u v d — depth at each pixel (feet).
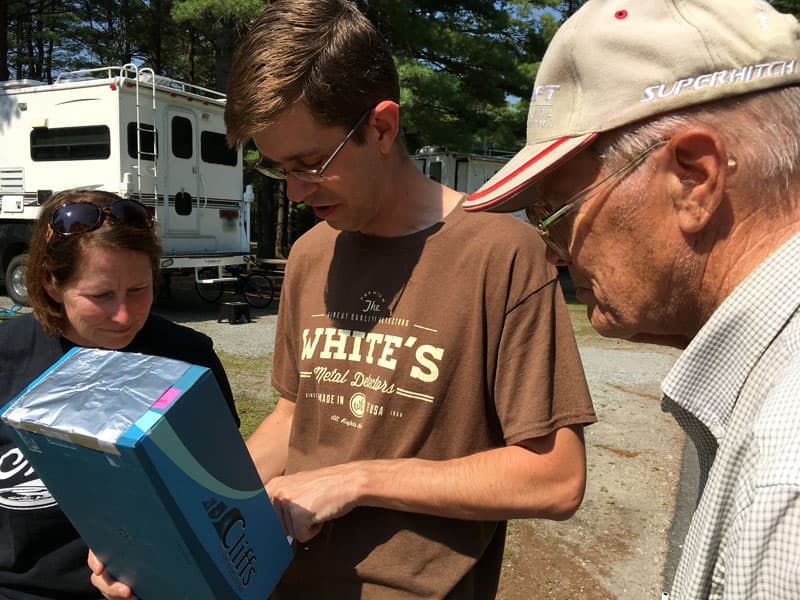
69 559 4.79
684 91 2.73
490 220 4.37
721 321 2.68
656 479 13.08
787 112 2.66
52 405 3.20
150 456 2.89
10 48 78.54
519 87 42.34
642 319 3.11
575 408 4.09
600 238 3.11
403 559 4.22
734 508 2.22
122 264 4.73
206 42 68.28
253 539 3.68
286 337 5.36
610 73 2.92
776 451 2.05
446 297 4.29
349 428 4.52
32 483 4.70
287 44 3.81
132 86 28.63
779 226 2.72
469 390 4.23
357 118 4.03
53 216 4.76
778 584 1.92
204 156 32.58
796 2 41.60
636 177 2.91
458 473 3.98
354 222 4.39
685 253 2.86
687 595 2.53
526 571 9.89
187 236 31.89
